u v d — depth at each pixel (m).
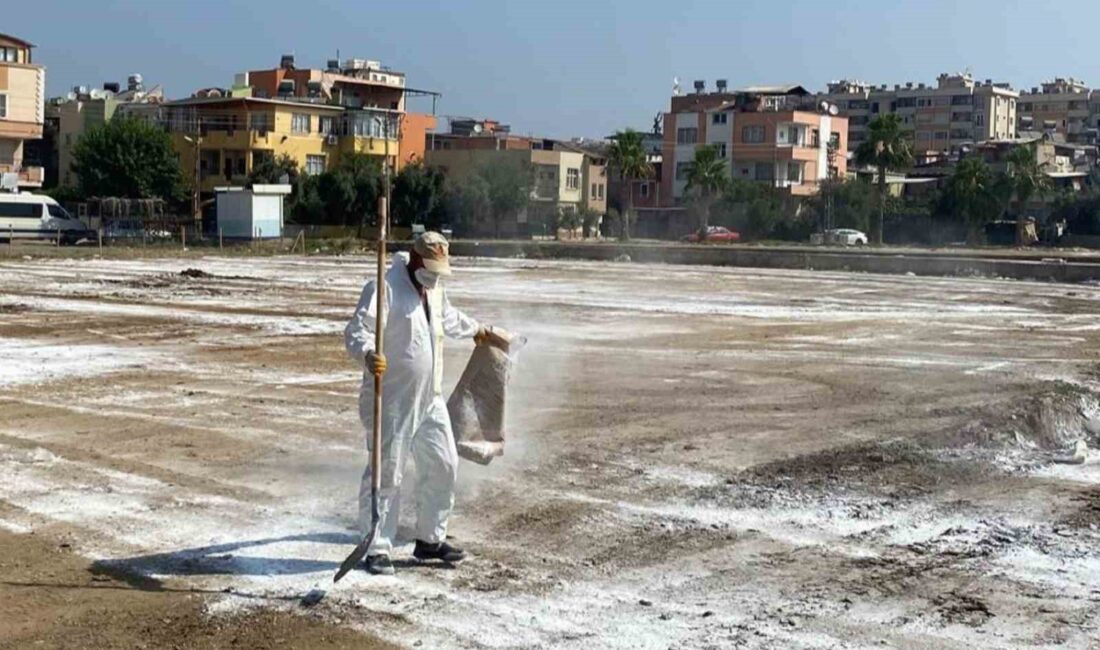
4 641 5.59
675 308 25.75
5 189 63.91
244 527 7.61
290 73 96.50
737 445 10.64
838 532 7.87
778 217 87.00
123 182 75.19
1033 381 14.82
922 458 10.26
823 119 102.44
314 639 5.70
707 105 112.56
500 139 97.62
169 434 10.65
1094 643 5.82
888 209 87.88
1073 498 9.02
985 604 6.41
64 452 9.80
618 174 96.56
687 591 6.56
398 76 103.12
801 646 5.71
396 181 74.38
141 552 7.04
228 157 81.44
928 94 156.50
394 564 6.89
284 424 11.23
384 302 6.56
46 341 17.83
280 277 34.38
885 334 20.73
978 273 40.84
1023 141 114.19
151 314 22.44
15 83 71.75
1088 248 80.81
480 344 7.31
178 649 5.54
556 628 5.91
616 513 8.21
